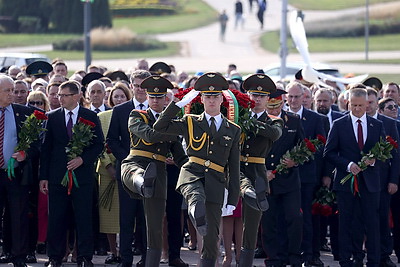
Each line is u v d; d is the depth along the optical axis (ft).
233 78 151.02
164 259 108.47
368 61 376.89
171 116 82.79
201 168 82.89
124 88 113.29
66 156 99.60
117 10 591.37
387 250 107.65
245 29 525.75
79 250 100.27
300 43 132.77
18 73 144.05
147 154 90.33
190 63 392.06
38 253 113.70
